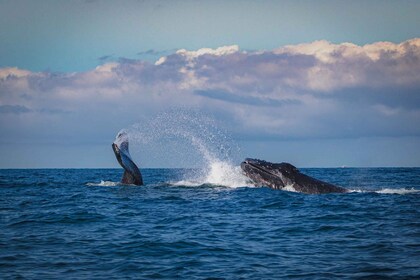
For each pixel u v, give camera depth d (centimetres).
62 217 10325
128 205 11988
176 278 6197
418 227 9025
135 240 8119
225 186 15262
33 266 6681
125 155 15700
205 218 10144
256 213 10656
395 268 6412
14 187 18825
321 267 6556
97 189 16175
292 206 11406
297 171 13825
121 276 6272
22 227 9344
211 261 6931
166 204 12044
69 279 6147
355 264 6644
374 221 9625
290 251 7425
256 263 6812
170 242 7969
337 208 11125
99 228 9188
